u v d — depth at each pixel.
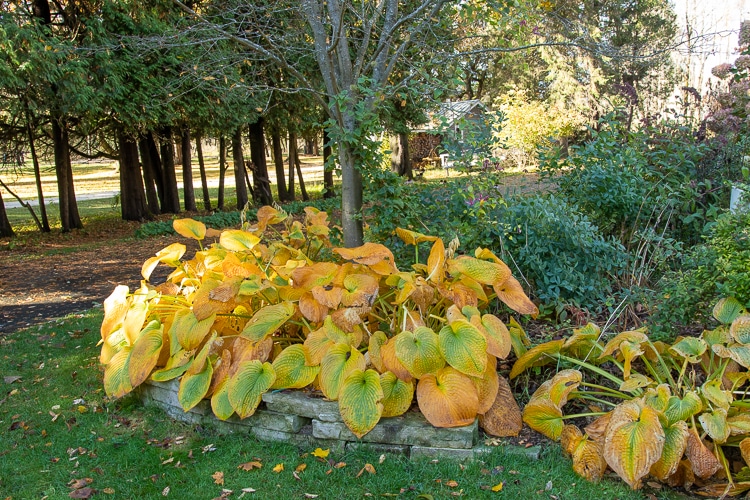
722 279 3.54
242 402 3.19
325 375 3.19
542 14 5.50
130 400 3.84
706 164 6.16
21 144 13.56
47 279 8.79
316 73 12.14
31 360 4.84
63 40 10.45
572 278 4.24
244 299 3.56
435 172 20.17
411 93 5.13
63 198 14.09
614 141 5.71
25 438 3.45
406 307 3.50
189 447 3.25
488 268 3.60
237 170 17.72
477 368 3.00
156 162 17.52
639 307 4.27
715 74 6.86
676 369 3.28
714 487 2.65
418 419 3.07
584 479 2.75
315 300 3.47
